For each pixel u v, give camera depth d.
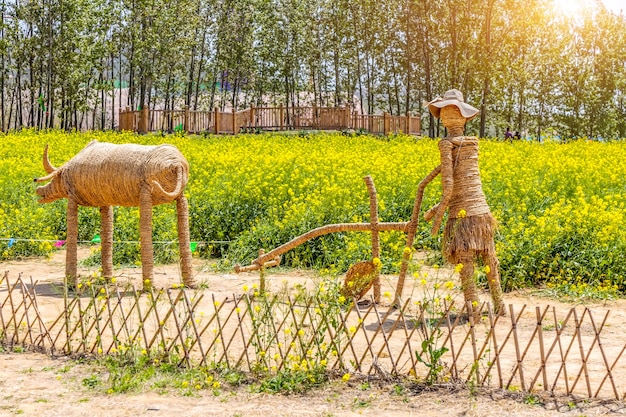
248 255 11.59
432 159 17.88
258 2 46.31
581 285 9.05
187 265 9.43
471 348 6.36
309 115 31.55
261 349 5.64
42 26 38.66
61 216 13.77
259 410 4.89
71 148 21.52
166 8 42.12
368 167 15.94
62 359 6.21
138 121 28.92
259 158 18.38
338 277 10.27
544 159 17.31
